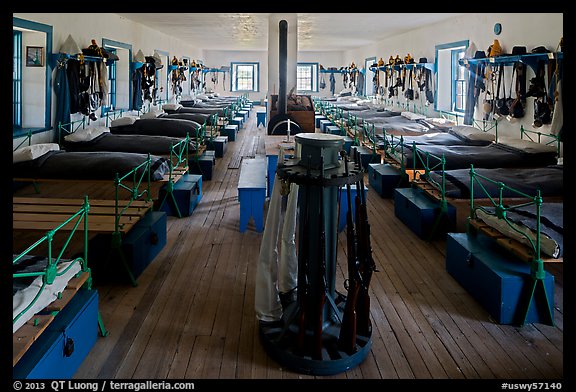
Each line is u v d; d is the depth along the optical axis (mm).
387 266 3523
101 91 6641
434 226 4039
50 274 1987
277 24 7793
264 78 19609
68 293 2188
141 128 6910
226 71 19000
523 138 5707
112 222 3316
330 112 12656
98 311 2518
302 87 19594
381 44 12789
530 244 2742
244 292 3049
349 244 2244
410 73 9828
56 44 5824
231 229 4320
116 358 2311
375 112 10523
